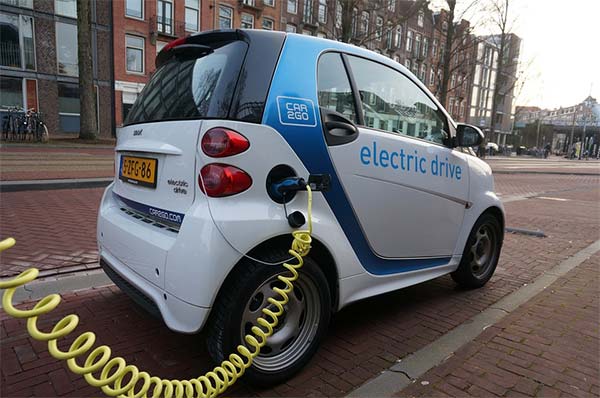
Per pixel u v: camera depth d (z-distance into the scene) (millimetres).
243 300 2146
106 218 2816
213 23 27859
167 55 2834
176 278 2092
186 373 2443
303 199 2369
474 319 3318
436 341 2932
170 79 2660
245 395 2273
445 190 3361
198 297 2027
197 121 2189
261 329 2273
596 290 4047
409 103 3182
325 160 2457
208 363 2549
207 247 2020
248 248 2117
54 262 4055
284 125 2289
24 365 2461
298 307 2430
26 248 4414
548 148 61469
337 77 2674
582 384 2467
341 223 2580
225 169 2088
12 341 2713
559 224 7488
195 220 2066
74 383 2314
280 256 2266
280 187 2227
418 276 3273
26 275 1446
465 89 55500
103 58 24359
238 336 2160
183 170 2215
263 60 2316
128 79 25203
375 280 2861
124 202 2850
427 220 3227
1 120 21422
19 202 6621
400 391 2342
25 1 22000
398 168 2922
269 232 2188
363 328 3117
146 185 2506
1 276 3646
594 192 13477
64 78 23703
